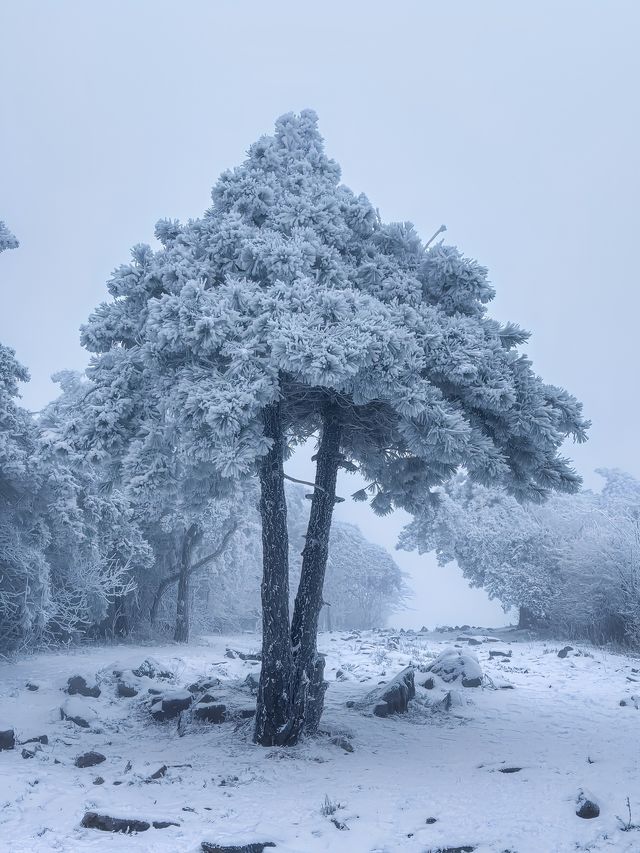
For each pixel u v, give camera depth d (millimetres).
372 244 15141
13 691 17609
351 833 8016
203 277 13633
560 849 7098
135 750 13438
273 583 13805
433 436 12203
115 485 14859
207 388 11828
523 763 11055
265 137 15492
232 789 10227
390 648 28031
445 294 14742
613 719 15828
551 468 14688
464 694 18734
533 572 35312
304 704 13594
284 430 16016
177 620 36656
